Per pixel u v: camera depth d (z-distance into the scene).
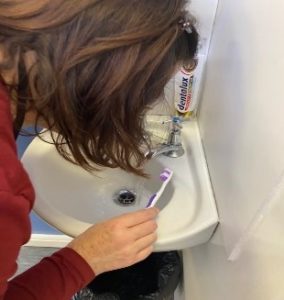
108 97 0.61
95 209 1.10
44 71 0.58
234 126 0.84
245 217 0.73
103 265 0.80
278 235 0.59
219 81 0.97
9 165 0.54
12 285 0.70
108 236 0.81
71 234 0.92
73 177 1.12
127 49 0.58
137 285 1.20
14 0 0.56
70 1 0.55
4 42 0.57
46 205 0.97
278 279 0.58
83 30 0.56
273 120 0.64
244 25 0.81
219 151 0.95
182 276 1.28
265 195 0.65
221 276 0.86
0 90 0.59
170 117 1.15
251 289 0.68
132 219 0.84
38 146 1.09
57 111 0.63
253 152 0.72
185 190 1.02
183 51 0.68
